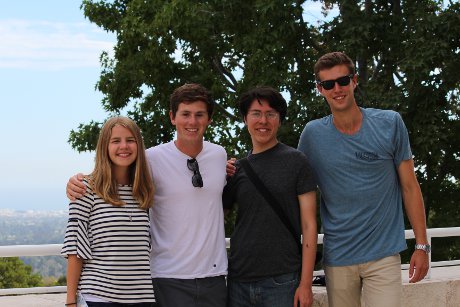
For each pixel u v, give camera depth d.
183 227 3.50
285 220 3.54
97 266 3.28
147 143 14.77
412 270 3.76
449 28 12.27
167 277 3.49
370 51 13.53
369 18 12.89
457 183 15.24
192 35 13.46
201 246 3.51
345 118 3.65
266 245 3.53
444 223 14.43
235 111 14.38
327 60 3.65
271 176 3.56
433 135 12.54
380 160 3.62
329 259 3.72
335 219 3.69
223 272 3.58
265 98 3.58
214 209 3.58
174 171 3.55
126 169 3.42
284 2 12.48
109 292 3.24
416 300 5.07
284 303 3.53
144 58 13.90
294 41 13.34
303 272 3.52
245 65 13.83
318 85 3.71
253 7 13.17
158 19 13.18
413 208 3.71
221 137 15.84
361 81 12.95
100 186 3.32
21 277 20.67
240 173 3.64
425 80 12.73
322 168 3.71
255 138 3.62
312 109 11.87
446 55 12.30
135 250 3.32
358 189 3.62
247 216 3.59
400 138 3.64
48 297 4.64
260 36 12.72
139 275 3.31
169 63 14.27
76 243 3.27
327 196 3.71
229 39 14.74
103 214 3.30
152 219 3.58
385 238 3.62
